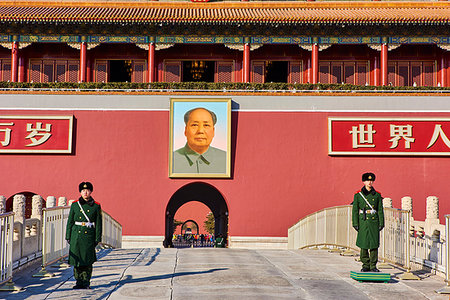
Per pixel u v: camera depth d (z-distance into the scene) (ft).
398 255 54.65
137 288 42.52
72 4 128.88
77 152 103.86
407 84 125.70
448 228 43.37
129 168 103.76
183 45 126.82
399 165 103.30
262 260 61.36
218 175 102.68
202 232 244.22
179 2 129.39
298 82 126.41
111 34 120.37
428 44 121.08
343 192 103.04
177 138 103.40
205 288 42.39
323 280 47.34
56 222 54.85
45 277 49.39
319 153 104.01
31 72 126.82
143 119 104.83
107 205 102.99
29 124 103.60
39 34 120.88
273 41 119.44
